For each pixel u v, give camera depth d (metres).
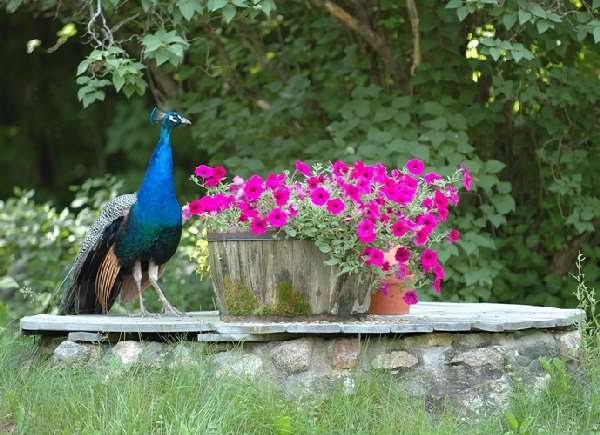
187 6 8.88
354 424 6.75
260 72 13.40
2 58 20.17
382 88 11.85
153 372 7.13
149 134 19.44
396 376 7.30
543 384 7.41
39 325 7.69
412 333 7.39
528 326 7.48
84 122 20.83
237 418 6.51
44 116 20.94
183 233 12.42
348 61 12.14
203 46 12.93
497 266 11.41
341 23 12.19
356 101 11.66
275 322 7.59
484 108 11.77
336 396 6.96
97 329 7.51
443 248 10.89
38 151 21.41
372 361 7.33
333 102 12.46
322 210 7.38
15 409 6.75
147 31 10.05
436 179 7.89
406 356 7.33
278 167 11.95
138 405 6.52
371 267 7.47
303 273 7.52
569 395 7.29
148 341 7.59
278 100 12.60
